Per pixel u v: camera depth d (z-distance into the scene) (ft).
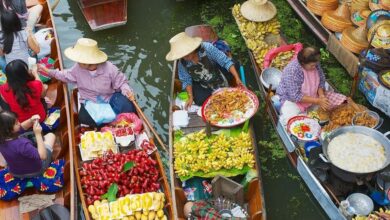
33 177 16.08
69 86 21.57
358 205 15.29
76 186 16.75
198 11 25.90
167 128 20.36
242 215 14.98
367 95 19.95
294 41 23.57
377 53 19.19
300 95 17.89
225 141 17.10
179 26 25.08
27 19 22.54
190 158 16.61
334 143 16.10
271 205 17.28
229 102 18.35
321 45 23.16
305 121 17.74
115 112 18.88
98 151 17.20
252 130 17.74
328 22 21.68
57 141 18.11
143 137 18.04
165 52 23.79
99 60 18.15
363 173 14.96
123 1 25.30
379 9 20.72
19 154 15.06
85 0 24.98
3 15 18.78
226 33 24.29
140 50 23.93
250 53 21.49
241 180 16.74
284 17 24.79
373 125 17.46
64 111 18.19
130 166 16.35
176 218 14.94
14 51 19.33
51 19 22.43
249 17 22.02
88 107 18.71
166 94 21.77
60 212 15.39
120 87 19.19
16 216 15.87
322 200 16.02
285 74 17.87
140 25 25.18
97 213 15.35
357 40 20.38
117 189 16.02
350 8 22.16
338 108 18.17
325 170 15.97
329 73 21.70
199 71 18.70
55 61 20.48
